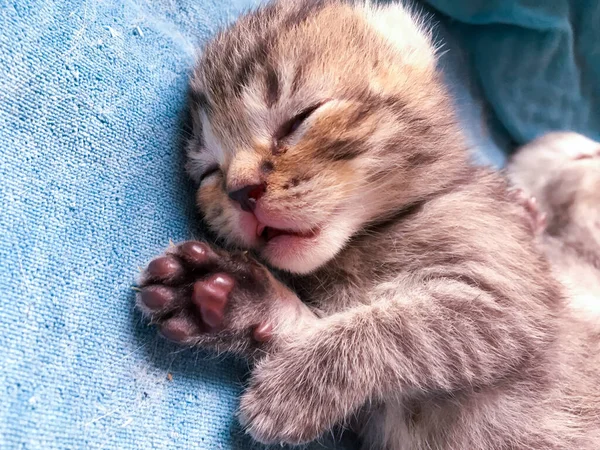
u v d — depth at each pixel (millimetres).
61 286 66
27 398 59
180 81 93
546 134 159
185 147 90
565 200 138
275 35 91
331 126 83
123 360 69
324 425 77
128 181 79
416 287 85
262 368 79
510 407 87
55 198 69
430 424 88
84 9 79
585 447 92
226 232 85
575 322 98
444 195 95
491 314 81
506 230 93
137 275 75
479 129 172
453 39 169
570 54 164
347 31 97
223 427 75
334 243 83
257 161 80
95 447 62
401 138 90
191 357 76
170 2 97
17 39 69
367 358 78
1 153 65
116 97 80
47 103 71
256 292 80
